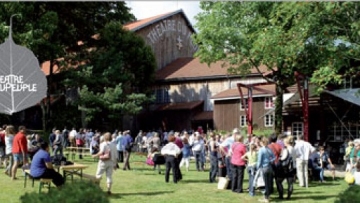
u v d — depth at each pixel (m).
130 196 15.30
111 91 44.53
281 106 29.53
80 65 46.50
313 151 18.28
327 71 18.89
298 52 19.58
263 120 43.06
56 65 51.59
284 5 17.44
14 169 18.06
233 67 33.25
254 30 27.27
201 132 42.56
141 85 51.59
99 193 7.84
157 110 52.59
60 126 46.88
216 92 50.25
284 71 26.62
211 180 18.92
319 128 31.78
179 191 16.44
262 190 15.27
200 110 50.97
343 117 29.14
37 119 54.34
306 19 17.20
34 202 7.46
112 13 52.75
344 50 18.06
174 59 59.47
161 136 45.47
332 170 20.83
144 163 27.58
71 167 15.75
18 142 17.77
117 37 48.94
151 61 50.62
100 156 15.08
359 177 15.47
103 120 47.69
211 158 18.95
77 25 50.50
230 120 45.97
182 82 52.84
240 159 16.16
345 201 7.82
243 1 27.77
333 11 16.42
